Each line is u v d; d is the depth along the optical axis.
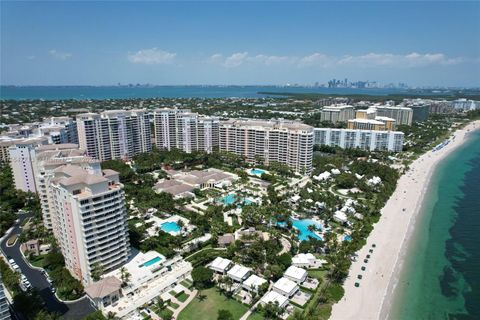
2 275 132.50
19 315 118.81
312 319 112.00
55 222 163.00
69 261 146.62
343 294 133.50
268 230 180.00
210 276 135.25
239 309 123.31
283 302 122.06
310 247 163.75
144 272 143.50
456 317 124.31
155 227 187.88
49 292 133.50
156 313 121.06
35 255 157.75
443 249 173.25
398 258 163.12
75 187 132.12
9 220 193.12
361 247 171.25
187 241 173.25
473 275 150.88
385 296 134.25
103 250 138.62
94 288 123.88
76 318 118.62
